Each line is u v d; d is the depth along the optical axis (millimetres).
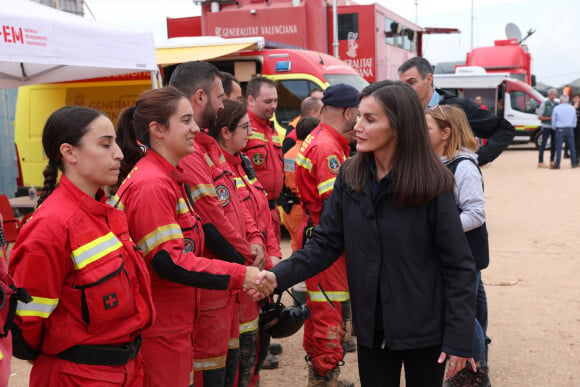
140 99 2830
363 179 2650
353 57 12992
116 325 2391
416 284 2592
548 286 6684
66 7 11117
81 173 2373
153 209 2668
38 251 2215
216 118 3594
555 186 14188
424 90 4617
